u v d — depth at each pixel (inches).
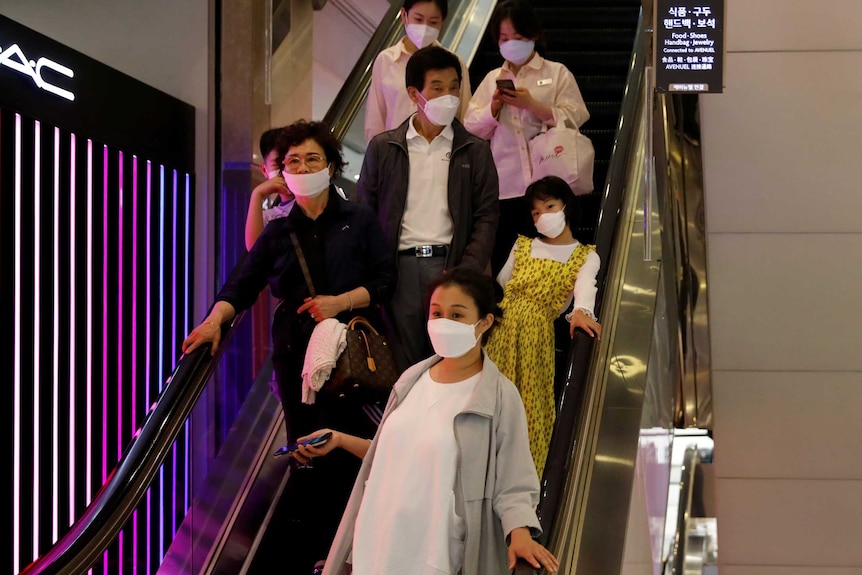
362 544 119.6
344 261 153.0
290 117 276.1
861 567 266.2
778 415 267.3
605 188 191.0
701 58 208.5
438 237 169.0
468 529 115.1
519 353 164.6
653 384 204.4
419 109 169.9
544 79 207.3
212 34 252.4
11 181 193.2
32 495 200.2
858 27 261.0
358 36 377.7
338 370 145.0
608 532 149.9
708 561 248.1
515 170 206.2
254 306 183.5
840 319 264.5
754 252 265.9
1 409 192.5
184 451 160.1
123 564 180.4
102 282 219.0
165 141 239.5
